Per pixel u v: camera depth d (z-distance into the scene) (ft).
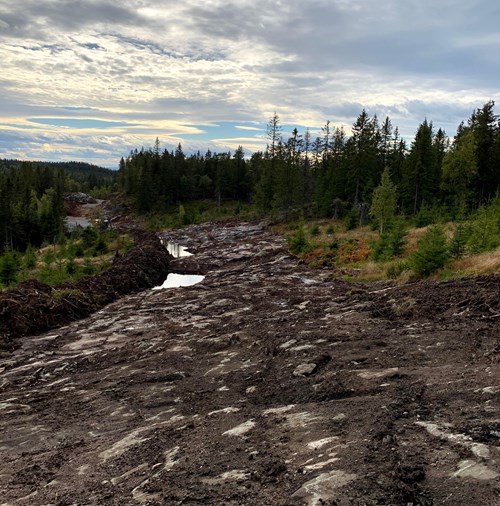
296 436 19.17
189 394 30.27
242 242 182.70
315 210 224.12
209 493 15.24
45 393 35.60
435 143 231.91
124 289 89.81
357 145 194.70
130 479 18.34
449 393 21.43
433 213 132.36
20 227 263.29
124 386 34.71
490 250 65.46
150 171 347.77
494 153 171.32
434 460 15.05
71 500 17.48
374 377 25.71
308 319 47.29
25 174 432.66
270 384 28.91
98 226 303.68
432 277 58.85
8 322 56.34
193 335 49.80
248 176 353.31
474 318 35.50
